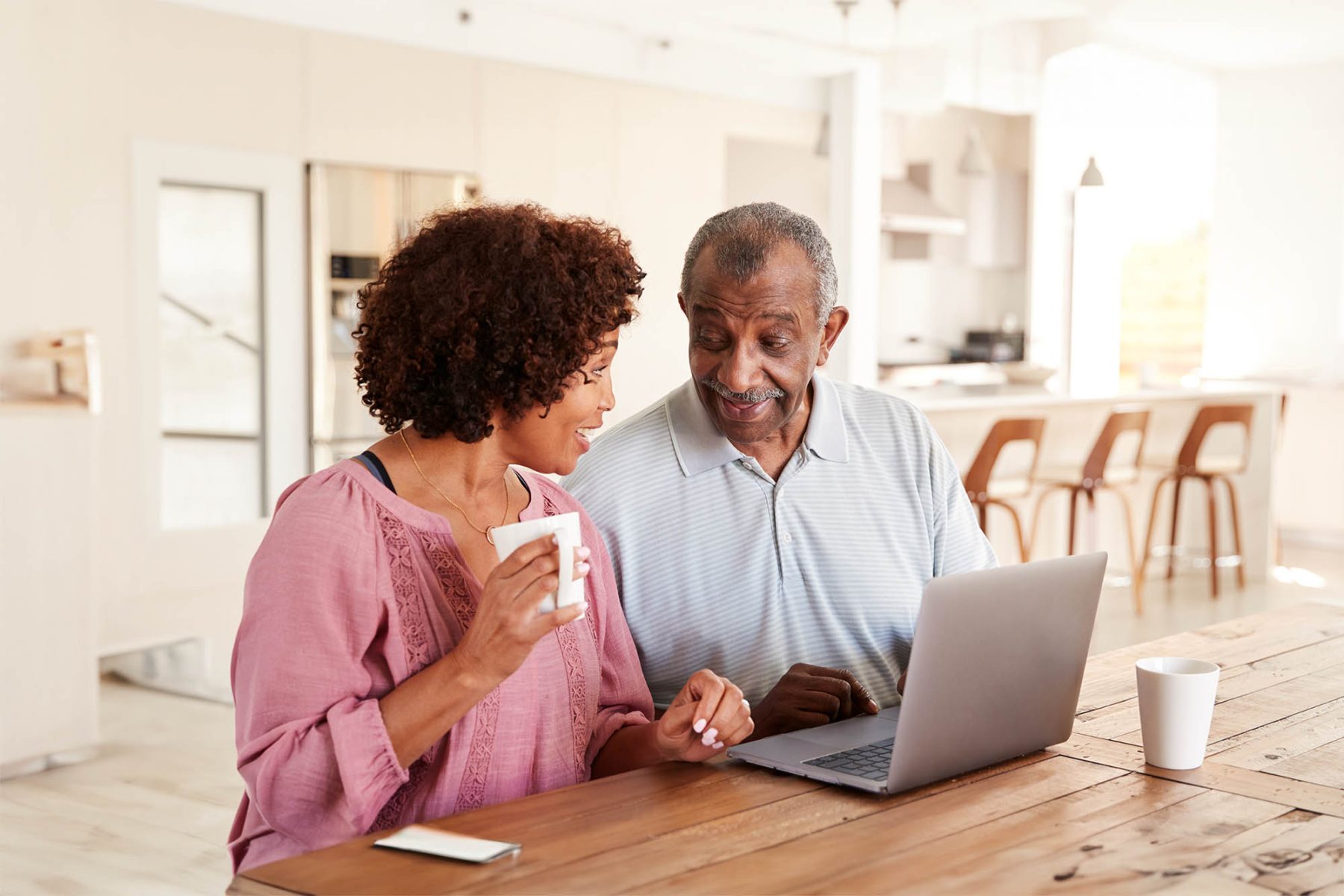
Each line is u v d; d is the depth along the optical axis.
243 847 1.42
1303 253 8.87
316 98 5.92
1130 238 9.88
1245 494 7.45
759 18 7.66
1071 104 9.70
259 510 5.87
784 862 1.18
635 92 7.41
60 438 4.00
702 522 1.94
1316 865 1.19
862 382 6.82
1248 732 1.65
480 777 1.44
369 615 1.37
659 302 7.68
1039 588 1.44
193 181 5.49
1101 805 1.36
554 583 1.29
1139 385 9.38
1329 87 8.73
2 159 4.22
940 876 1.15
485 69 6.63
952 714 1.39
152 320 5.38
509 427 1.48
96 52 5.14
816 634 1.98
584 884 1.12
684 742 1.48
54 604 4.01
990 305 10.80
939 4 7.51
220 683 5.14
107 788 3.88
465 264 1.38
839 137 6.78
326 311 6.02
